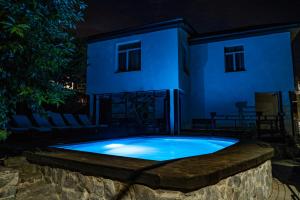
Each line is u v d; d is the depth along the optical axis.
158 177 2.12
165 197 2.15
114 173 2.47
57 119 9.15
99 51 12.72
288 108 10.19
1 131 3.04
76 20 3.87
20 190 3.03
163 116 11.03
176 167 2.43
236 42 11.33
